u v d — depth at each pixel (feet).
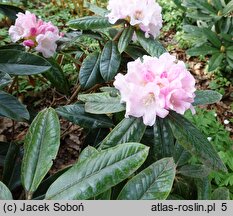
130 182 1.29
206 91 1.95
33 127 1.42
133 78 1.67
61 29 4.85
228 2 4.33
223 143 3.26
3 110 1.80
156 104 1.63
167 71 1.68
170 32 5.17
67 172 1.23
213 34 4.00
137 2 2.25
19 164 1.95
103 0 5.46
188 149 1.67
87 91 2.85
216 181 2.74
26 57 1.91
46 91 3.75
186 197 1.99
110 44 2.51
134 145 1.25
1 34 4.46
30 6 5.36
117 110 1.81
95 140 2.35
